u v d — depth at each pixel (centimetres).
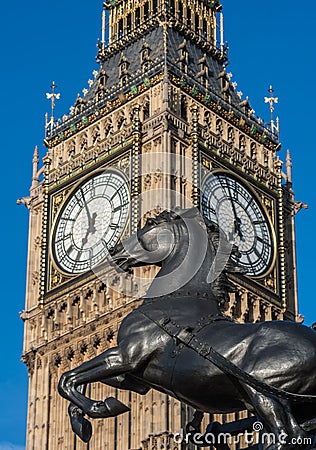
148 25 8969
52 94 8850
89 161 8194
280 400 1967
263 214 8188
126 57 8906
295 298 8356
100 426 7525
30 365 8094
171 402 7175
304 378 1975
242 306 7750
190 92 8281
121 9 9338
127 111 8338
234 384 2017
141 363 2127
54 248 8181
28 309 8288
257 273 7944
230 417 6706
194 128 8012
